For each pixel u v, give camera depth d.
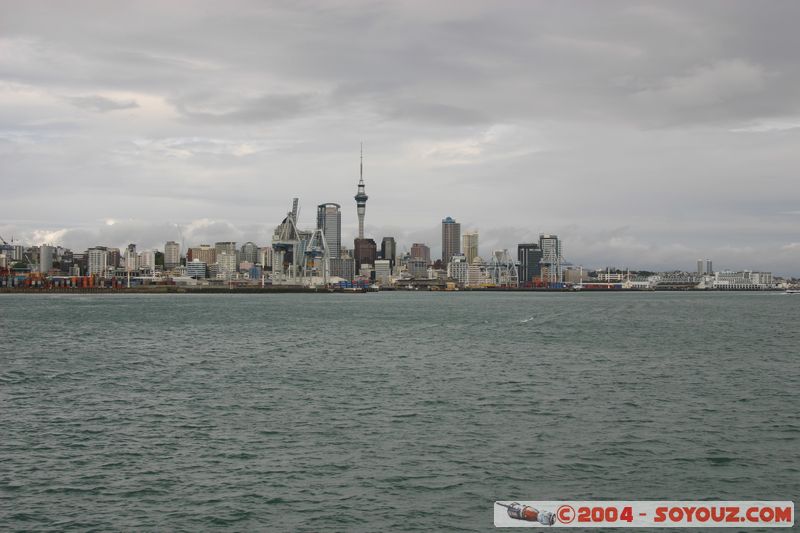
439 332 136.25
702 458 41.75
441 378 72.50
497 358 90.75
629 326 154.62
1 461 41.00
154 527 31.50
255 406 57.00
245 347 105.81
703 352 98.06
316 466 39.91
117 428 49.28
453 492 35.88
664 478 38.19
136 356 93.25
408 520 32.34
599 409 55.78
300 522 32.06
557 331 139.12
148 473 38.78
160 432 48.06
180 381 70.56
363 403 58.25
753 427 49.44
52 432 48.09
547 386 67.12
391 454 42.38
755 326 155.88
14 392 63.78
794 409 55.78
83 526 31.58
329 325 157.38
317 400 59.62
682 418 52.41
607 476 38.44
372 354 95.88
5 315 194.12
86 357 91.94
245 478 37.88
